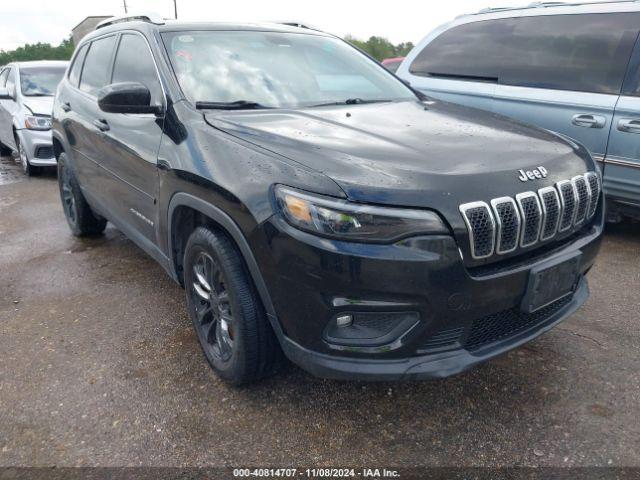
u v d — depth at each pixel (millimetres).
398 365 2117
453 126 2723
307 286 2064
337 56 3682
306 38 3705
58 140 4820
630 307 3416
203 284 2723
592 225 2684
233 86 3039
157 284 3914
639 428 2342
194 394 2639
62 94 4758
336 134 2463
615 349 2943
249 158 2301
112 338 3170
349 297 2023
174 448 2295
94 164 3982
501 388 2643
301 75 3318
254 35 3492
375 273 1976
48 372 2838
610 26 4465
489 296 2123
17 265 4336
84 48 4645
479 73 5184
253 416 2480
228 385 2699
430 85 5512
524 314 2367
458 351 2182
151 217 3133
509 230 2148
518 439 2309
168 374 2803
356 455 2246
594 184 2637
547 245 2393
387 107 3109
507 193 2152
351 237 1979
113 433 2385
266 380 2723
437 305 2043
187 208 2730
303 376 2758
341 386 2680
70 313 3490
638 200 4262
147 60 3240
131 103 2865
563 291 2420
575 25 4664
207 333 2785
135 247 4707
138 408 2545
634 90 4195
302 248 2031
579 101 4438
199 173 2459
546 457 2205
